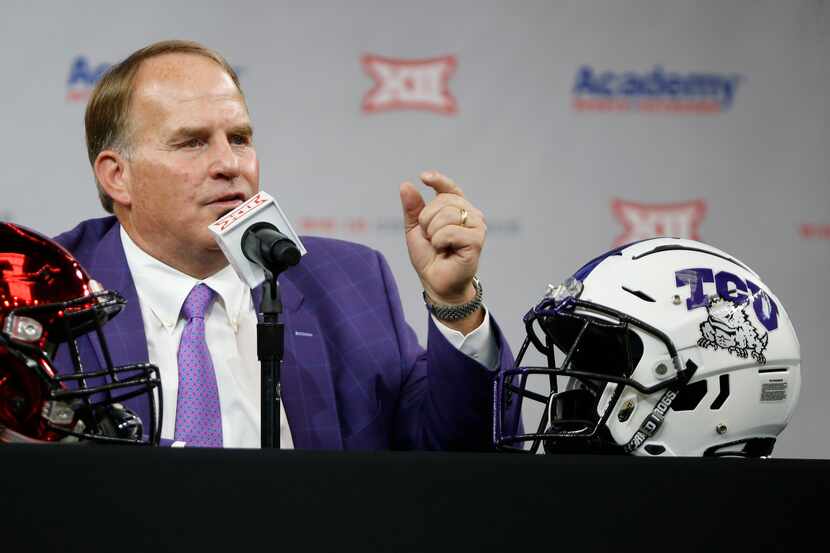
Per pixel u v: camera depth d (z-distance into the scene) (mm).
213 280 8555
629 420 6723
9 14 12883
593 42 13445
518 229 13266
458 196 7414
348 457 4648
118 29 13016
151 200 8344
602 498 4742
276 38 13227
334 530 4602
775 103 13477
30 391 5957
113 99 8602
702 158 13414
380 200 13227
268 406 6305
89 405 6098
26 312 5984
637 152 13398
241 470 4590
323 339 8938
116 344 8117
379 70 13297
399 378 9055
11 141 12805
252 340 8586
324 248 9609
